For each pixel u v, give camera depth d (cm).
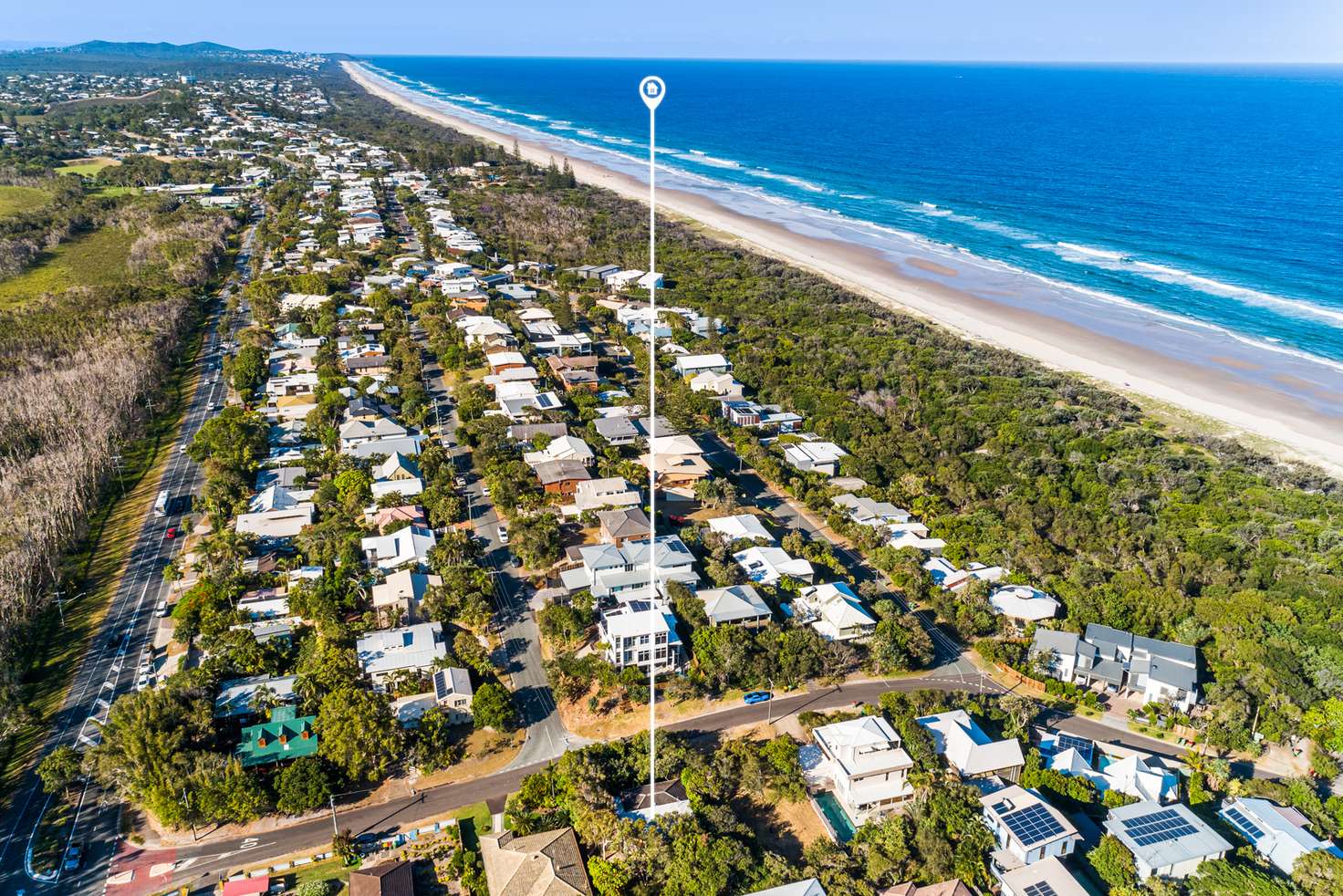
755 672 10356
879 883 7738
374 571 12081
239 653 10262
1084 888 7731
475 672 10456
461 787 8994
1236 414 19075
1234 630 11106
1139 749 9712
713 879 7450
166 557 13025
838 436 17000
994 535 13600
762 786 8844
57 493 13550
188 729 9025
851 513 14275
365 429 16200
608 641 10688
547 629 10975
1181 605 11700
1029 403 18800
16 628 10962
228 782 8388
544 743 9625
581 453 15225
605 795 8356
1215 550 13225
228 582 11762
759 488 15475
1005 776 8944
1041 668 10769
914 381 19650
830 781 9038
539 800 8462
